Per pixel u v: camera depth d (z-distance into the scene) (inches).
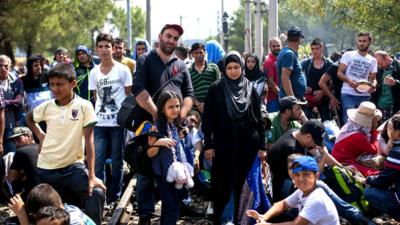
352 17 430.3
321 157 229.8
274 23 527.5
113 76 260.5
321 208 183.0
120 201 253.6
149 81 220.1
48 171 199.8
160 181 210.1
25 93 323.3
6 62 295.7
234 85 211.8
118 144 260.4
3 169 260.1
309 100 349.4
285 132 251.8
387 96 347.9
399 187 219.9
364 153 249.4
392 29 417.7
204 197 277.3
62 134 198.5
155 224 243.6
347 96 327.6
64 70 195.6
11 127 299.3
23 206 180.4
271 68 347.6
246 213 203.0
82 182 201.0
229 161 211.6
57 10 1072.2
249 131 212.1
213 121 215.5
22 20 979.3
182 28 220.7
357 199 237.1
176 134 214.1
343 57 330.6
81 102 200.2
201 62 304.7
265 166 240.7
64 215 156.2
